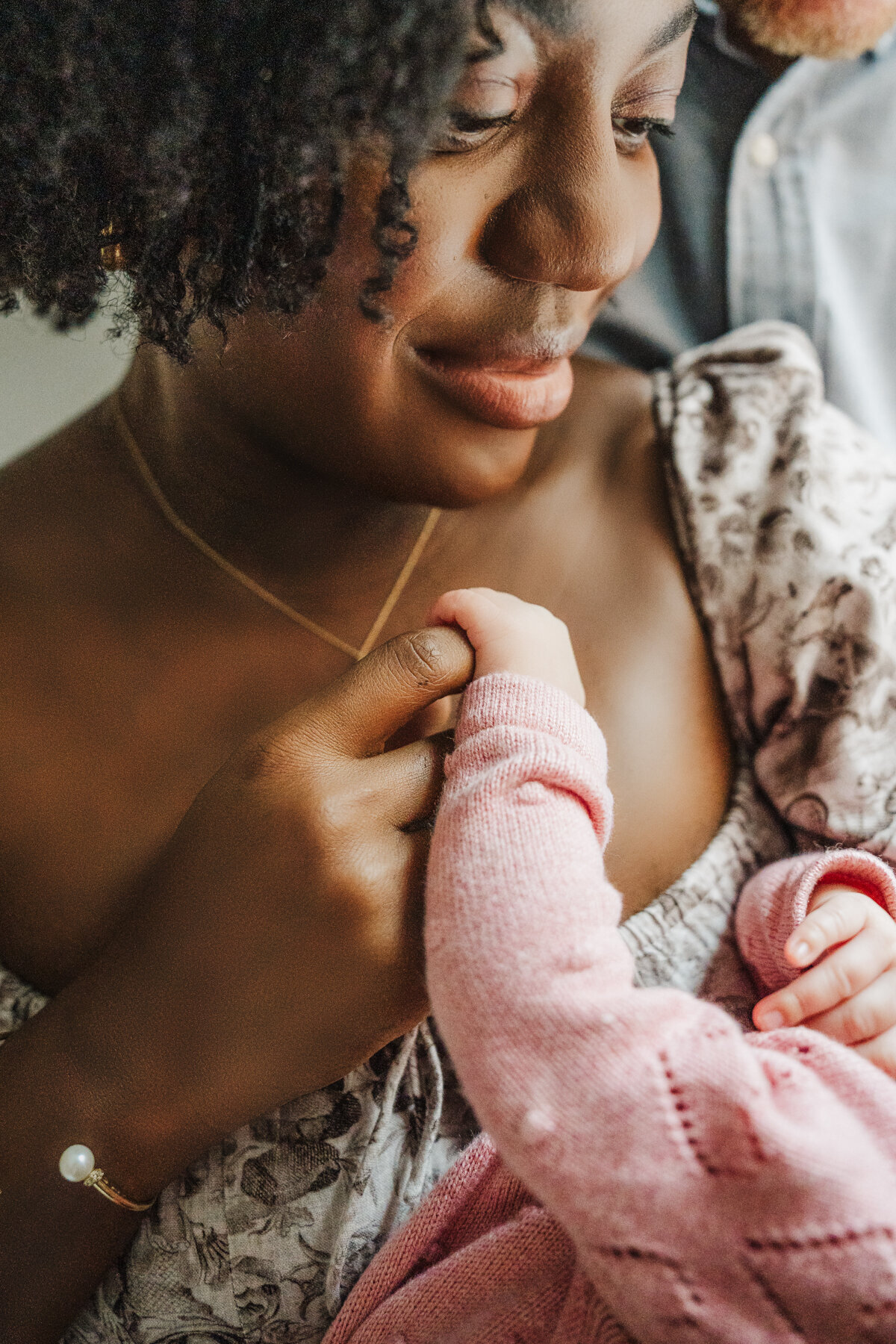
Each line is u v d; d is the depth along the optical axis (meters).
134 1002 0.61
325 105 0.48
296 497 0.73
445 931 0.57
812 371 0.93
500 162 0.53
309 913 0.59
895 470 0.90
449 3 0.46
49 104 0.51
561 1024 0.54
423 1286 0.65
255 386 0.62
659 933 0.74
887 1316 0.48
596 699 0.79
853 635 0.81
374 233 0.52
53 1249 0.62
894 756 0.81
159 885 0.63
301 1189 0.67
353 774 0.62
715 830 0.82
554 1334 0.60
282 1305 0.68
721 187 1.10
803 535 0.83
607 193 0.54
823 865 0.74
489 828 0.58
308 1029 0.60
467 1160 0.68
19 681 0.74
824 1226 0.49
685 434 0.90
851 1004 0.70
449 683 0.65
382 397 0.60
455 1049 0.56
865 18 0.85
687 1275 0.50
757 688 0.84
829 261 1.15
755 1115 0.51
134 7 0.48
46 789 0.72
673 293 1.14
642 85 0.57
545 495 0.87
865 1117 0.56
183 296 0.57
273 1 0.47
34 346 1.13
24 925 0.71
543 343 0.60
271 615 0.78
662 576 0.86
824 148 1.10
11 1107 0.62
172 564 0.78
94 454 0.82
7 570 0.77
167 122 0.50
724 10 0.90
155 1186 0.64
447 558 0.82
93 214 0.56
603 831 0.63
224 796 0.63
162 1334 0.69
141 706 0.74
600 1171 0.51
